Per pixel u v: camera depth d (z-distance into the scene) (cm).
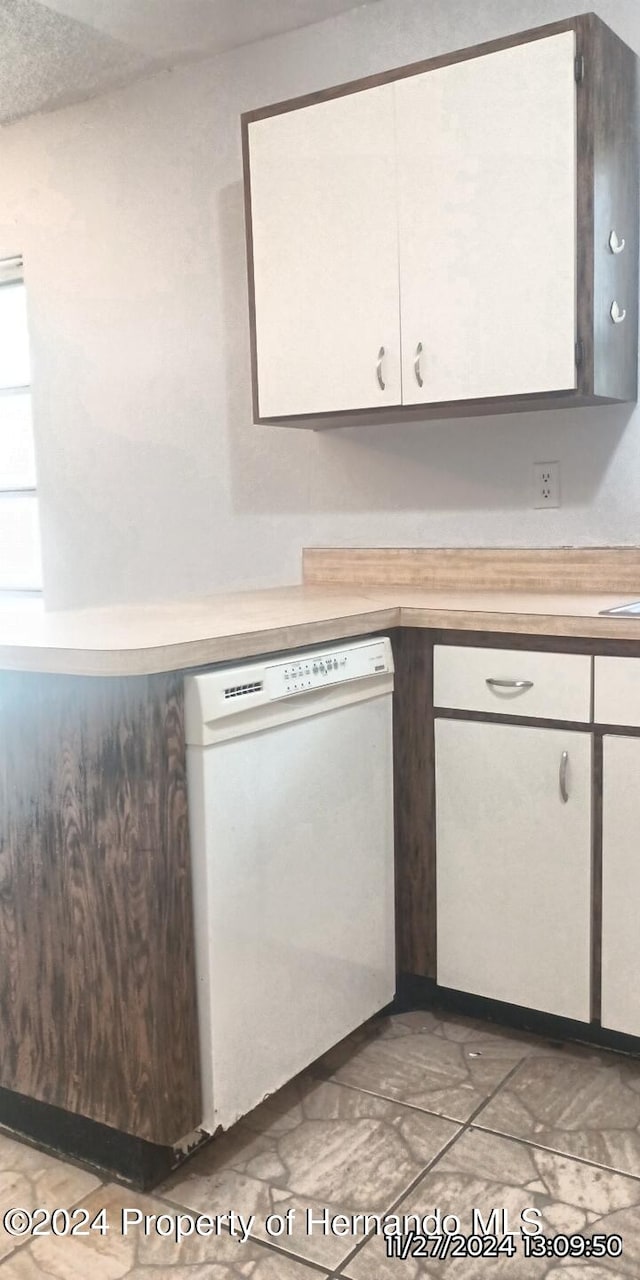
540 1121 180
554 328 206
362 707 198
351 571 278
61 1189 165
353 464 276
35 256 334
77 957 164
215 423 302
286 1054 180
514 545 252
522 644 195
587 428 237
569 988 197
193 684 156
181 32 269
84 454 334
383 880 208
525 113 203
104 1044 163
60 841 163
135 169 306
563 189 201
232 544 304
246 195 243
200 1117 165
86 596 341
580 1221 154
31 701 163
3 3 250
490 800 202
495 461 252
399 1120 181
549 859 196
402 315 224
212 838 160
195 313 301
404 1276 144
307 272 236
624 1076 194
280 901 177
